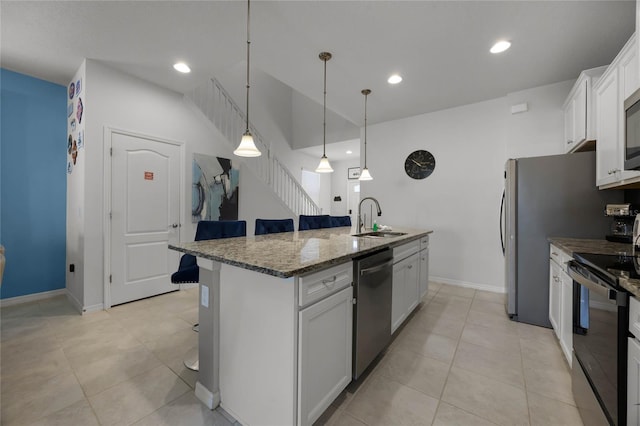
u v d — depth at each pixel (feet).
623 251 5.61
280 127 20.34
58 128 10.70
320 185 25.41
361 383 5.61
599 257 5.01
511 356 6.62
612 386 3.53
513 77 9.82
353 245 5.89
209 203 12.74
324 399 4.42
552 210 8.09
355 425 4.52
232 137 15.14
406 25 7.12
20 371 5.88
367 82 10.28
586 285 4.31
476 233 12.09
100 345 7.01
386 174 14.58
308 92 11.17
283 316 3.94
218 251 5.01
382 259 6.14
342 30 7.35
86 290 9.15
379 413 4.79
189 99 12.01
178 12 6.77
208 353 4.99
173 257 11.37
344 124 18.51
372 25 7.14
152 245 10.77
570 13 6.61
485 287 11.85
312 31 7.41
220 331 4.93
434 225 13.15
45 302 10.09
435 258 13.12
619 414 3.36
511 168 8.63
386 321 6.43
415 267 8.76
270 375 4.12
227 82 16.66
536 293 8.29
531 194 8.36
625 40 7.64
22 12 6.77
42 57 8.91
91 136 9.16
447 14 6.70
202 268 5.13
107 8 6.65
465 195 12.37
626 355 3.33
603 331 3.83
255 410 4.33
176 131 11.52
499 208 11.60
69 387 5.38
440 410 4.87
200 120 12.47
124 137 9.96
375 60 8.78
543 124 10.45
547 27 7.14
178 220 11.55
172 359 6.39
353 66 9.16
